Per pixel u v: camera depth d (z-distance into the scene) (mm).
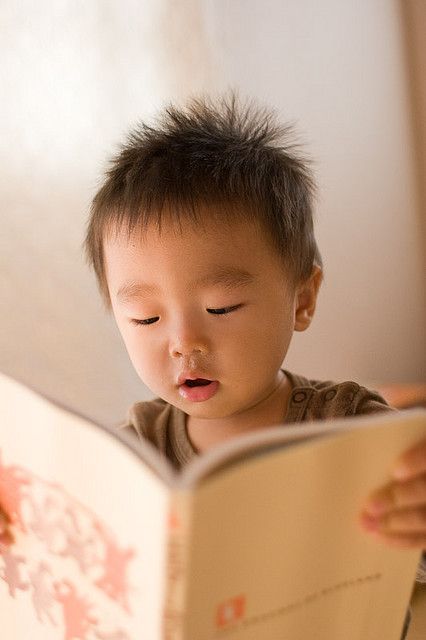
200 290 662
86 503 455
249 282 665
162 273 666
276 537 417
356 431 408
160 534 378
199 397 673
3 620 601
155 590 392
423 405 1809
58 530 492
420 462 430
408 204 2291
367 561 465
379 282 2225
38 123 1445
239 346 662
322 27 2035
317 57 2027
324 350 2096
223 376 666
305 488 412
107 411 1530
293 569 436
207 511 375
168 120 850
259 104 1850
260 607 432
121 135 1563
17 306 1407
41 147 1446
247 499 392
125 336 712
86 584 475
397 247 2270
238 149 745
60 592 509
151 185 699
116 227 701
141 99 1638
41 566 526
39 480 500
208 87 1775
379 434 417
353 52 2109
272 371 692
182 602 388
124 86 1609
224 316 661
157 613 394
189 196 679
